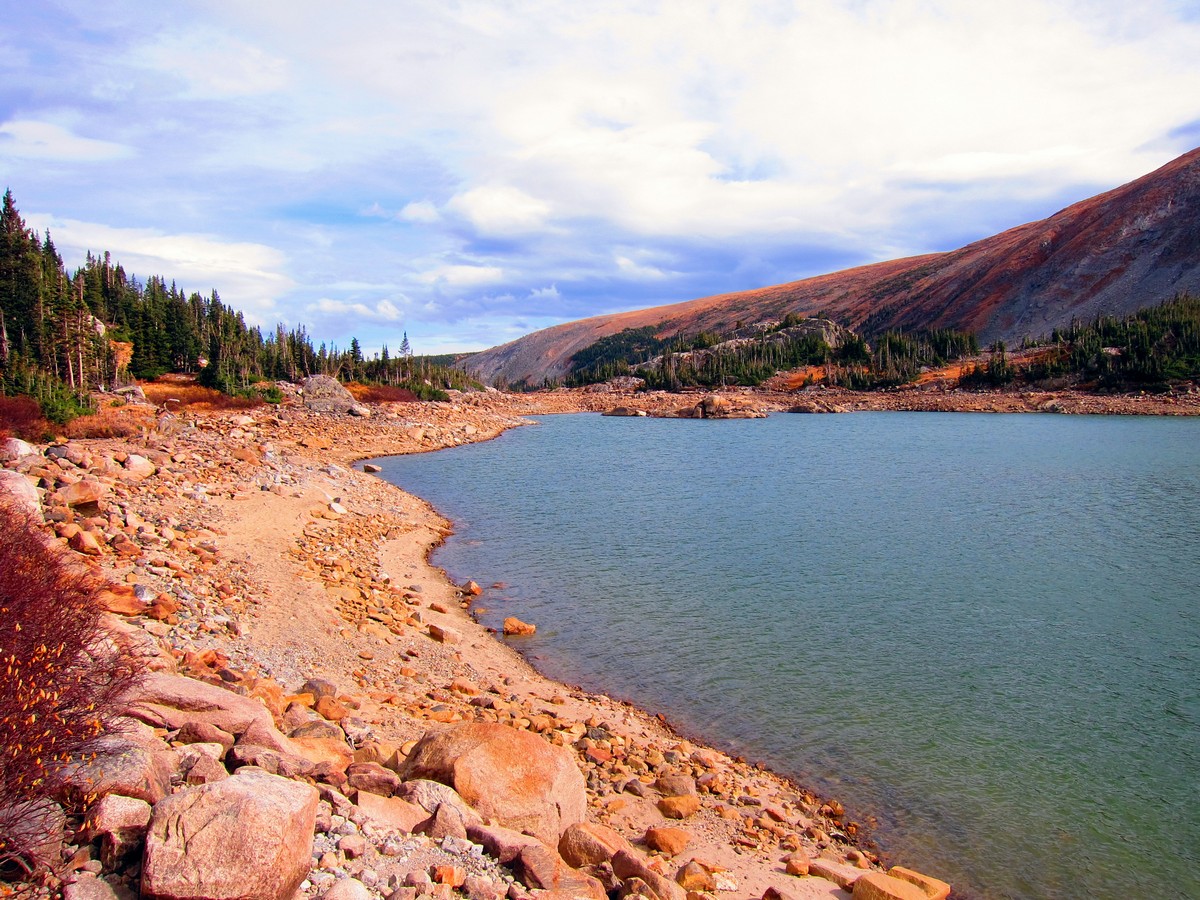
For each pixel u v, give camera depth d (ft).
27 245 284.61
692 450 272.51
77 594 32.19
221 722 33.76
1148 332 545.85
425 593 87.51
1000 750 54.34
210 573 71.26
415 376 511.81
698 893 34.32
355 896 23.36
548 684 63.82
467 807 32.22
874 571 102.37
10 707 22.93
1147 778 50.72
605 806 43.73
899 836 44.14
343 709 47.32
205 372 294.46
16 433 138.41
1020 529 130.82
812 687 64.69
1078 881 40.50
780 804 46.78
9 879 21.57
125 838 22.97
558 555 109.81
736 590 92.89
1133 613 84.99
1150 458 230.27
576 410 565.53
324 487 136.46
